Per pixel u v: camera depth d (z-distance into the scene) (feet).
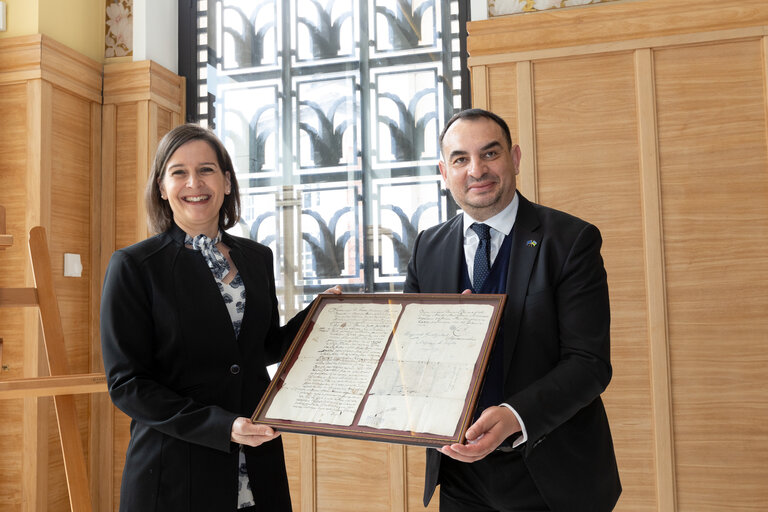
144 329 5.11
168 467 4.88
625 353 9.48
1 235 6.72
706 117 9.41
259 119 11.84
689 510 9.16
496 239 5.74
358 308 5.32
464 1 11.10
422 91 11.18
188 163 5.42
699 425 9.19
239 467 5.19
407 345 4.90
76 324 11.16
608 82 9.75
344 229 11.30
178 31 12.38
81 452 6.34
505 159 5.52
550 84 9.95
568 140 9.83
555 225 5.54
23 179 10.52
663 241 9.44
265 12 11.99
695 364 9.25
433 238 6.11
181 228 5.57
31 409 10.23
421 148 11.10
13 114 10.61
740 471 9.04
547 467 5.15
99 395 11.27
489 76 10.18
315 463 10.59
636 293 9.49
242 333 5.36
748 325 9.13
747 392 9.09
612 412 9.47
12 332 10.48
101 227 11.66
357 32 11.53
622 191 9.62
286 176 11.60
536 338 5.25
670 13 9.50
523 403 4.64
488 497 5.50
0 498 10.27
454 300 5.04
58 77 10.80
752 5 9.23
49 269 6.76
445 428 4.31
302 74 11.72
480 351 4.64
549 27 9.92
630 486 9.35
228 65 12.09
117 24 12.09
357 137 11.39
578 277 5.29
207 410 4.76
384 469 10.34
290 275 11.43
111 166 11.64
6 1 10.84
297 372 4.99
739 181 9.27
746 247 9.20
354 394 4.69
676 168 9.46
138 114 11.57
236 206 6.00
